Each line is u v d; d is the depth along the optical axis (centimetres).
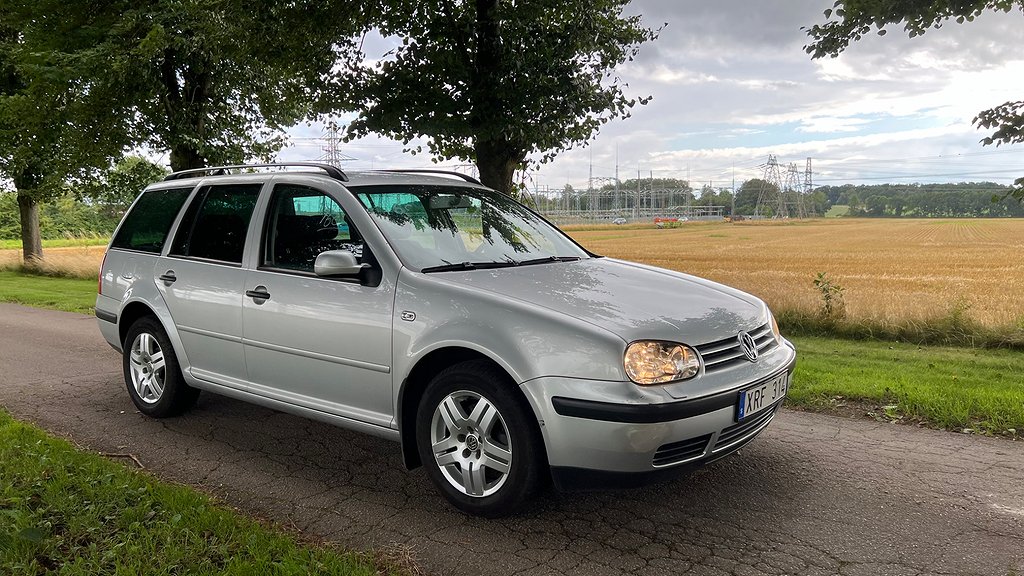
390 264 390
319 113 1048
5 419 509
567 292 371
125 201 2114
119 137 1730
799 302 1127
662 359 321
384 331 379
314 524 349
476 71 927
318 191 441
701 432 326
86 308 1302
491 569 303
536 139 935
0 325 1075
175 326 505
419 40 958
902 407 559
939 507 368
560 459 324
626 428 311
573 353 322
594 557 314
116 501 349
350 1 923
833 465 434
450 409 360
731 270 3266
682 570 301
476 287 367
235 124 1958
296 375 429
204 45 1421
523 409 335
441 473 366
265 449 468
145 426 518
